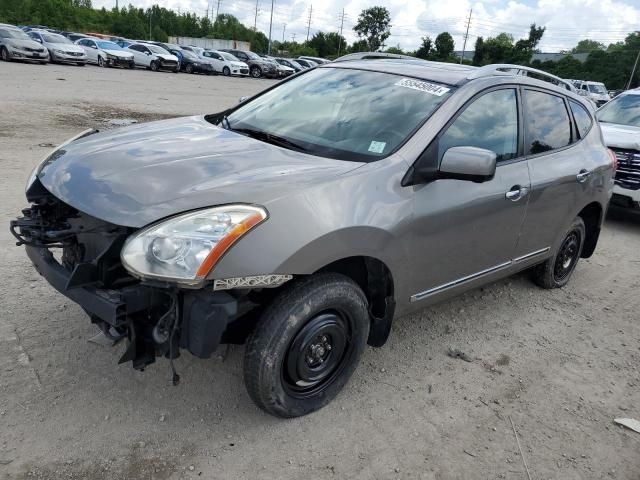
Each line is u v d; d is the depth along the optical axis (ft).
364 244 9.11
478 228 11.51
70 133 32.71
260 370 8.68
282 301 8.65
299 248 8.20
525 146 12.93
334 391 10.04
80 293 8.14
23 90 51.01
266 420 9.57
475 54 242.78
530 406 10.80
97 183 8.73
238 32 343.67
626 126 25.66
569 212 14.75
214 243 7.66
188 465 8.45
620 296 16.72
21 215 17.44
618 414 10.85
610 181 16.26
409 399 10.58
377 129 10.71
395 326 13.21
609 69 252.01
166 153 9.77
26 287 12.90
